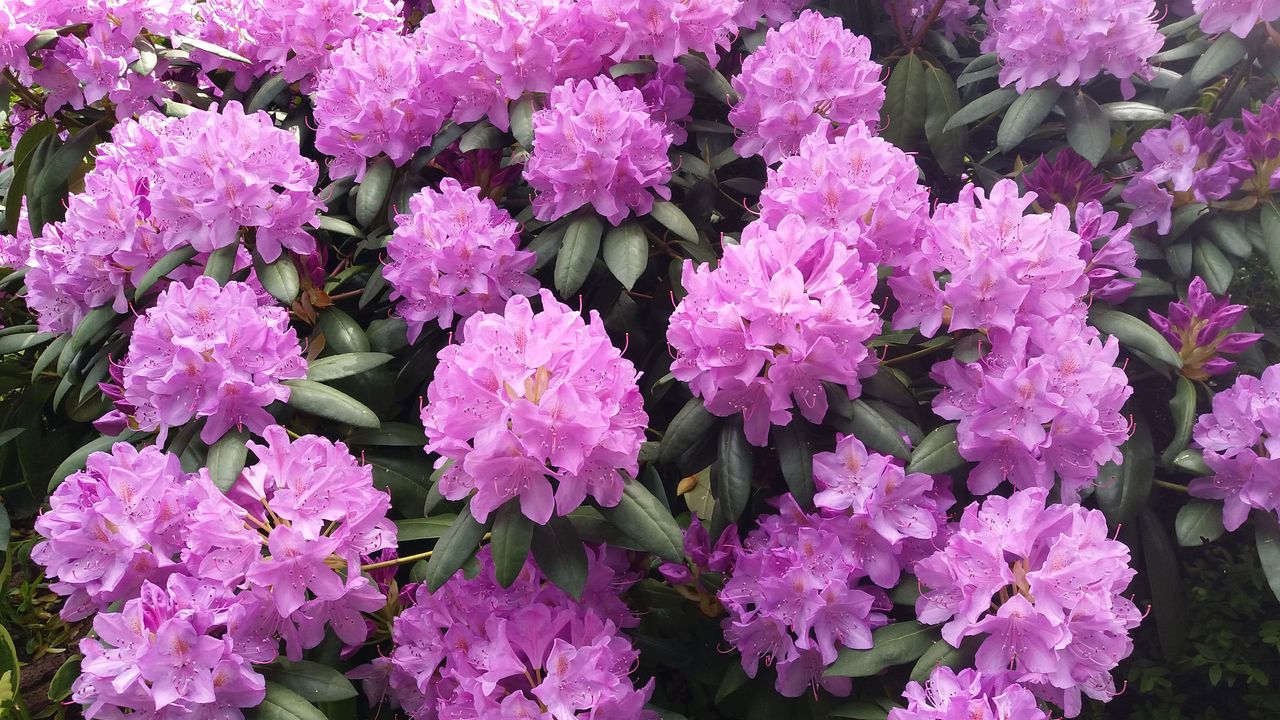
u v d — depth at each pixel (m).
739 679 0.88
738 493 0.81
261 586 0.75
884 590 0.84
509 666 0.79
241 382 0.82
